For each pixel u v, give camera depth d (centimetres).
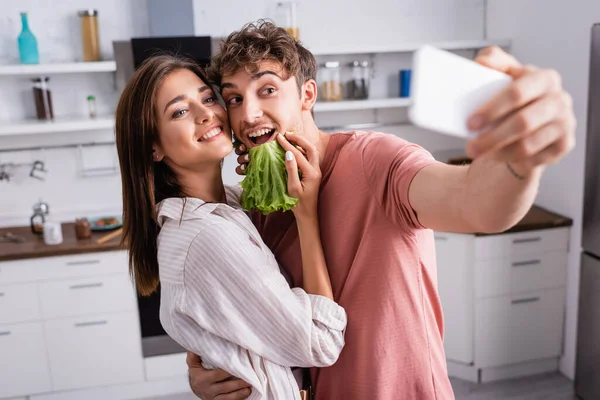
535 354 330
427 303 118
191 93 117
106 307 318
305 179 110
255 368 115
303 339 108
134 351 326
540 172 63
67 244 315
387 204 105
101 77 356
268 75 113
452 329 327
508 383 328
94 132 361
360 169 110
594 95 275
